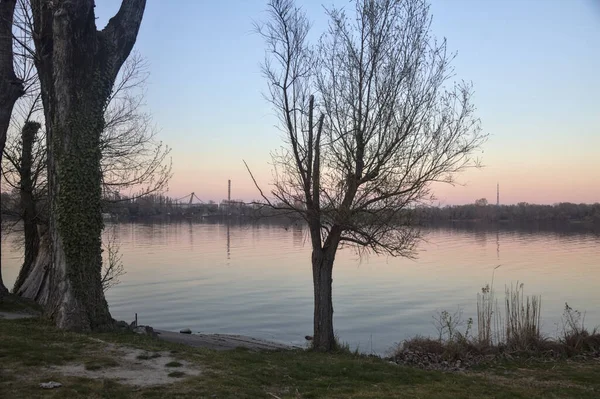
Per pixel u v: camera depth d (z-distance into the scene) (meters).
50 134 11.76
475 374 11.85
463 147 17.19
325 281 13.95
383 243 13.56
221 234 98.06
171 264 49.12
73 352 9.02
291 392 7.89
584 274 39.91
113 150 20.30
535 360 13.67
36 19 14.25
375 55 12.93
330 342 13.91
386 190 13.09
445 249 64.62
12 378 7.25
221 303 29.41
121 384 7.34
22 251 38.28
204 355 9.81
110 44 12.68
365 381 9.30
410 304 27.98
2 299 15.52
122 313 26.41
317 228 13.88
